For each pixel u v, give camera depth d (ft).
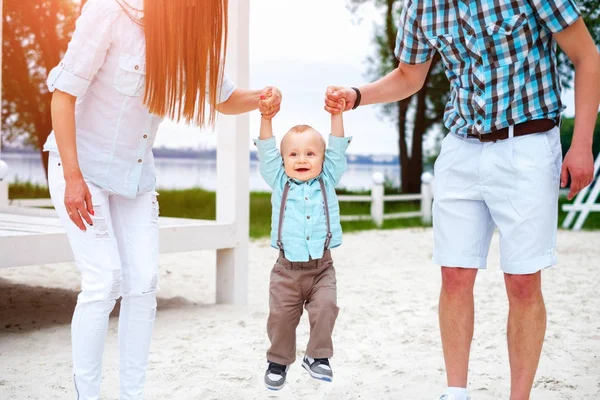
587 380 13.14
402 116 72.90
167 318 18.63
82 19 9.22
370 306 20.65
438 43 9.84
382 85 10.97
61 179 9.61
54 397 12.09
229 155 20.36
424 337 16.66
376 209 49.01
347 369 14.01
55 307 20.31
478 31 9.39
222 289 20.85
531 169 9.46
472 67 9.59
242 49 19.76
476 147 9.91
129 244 10.05
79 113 9.70
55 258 16.66
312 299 10.28
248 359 14.62
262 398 12.20
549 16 9.12
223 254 20.72
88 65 9.19
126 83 9.49
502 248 9.84
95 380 9.66
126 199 10.10
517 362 9.89
